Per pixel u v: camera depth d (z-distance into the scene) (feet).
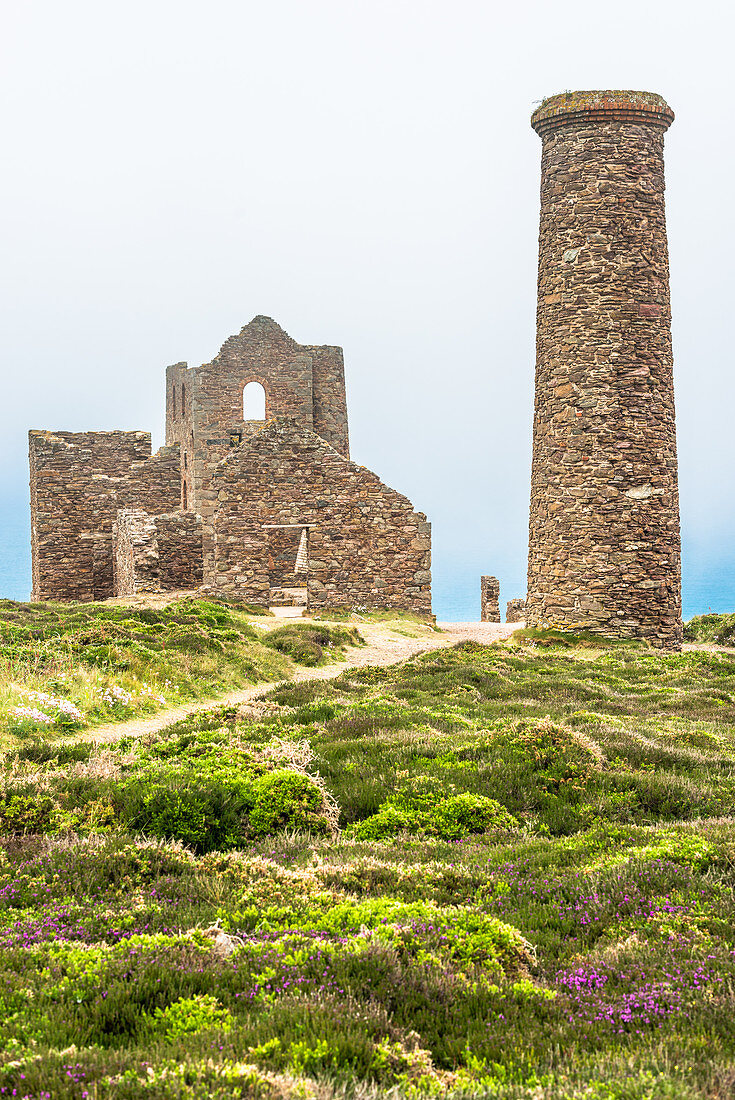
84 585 177.37
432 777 43.73
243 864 32.12
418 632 122.83
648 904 27.43
